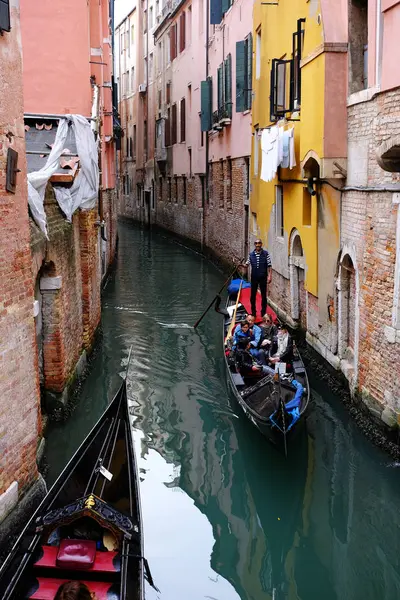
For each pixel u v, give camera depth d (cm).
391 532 765
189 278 2266
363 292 977
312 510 807
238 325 1274
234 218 2167
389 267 873
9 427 654
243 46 1884
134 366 1304
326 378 1159
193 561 708
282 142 1309
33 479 718
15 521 653
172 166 3338
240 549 732
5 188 638
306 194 1298
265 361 1123
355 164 1003
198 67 2680
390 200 865
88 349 1280
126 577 557
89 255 1259
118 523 593
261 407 931
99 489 669
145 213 4200
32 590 545
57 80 1422
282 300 1527
